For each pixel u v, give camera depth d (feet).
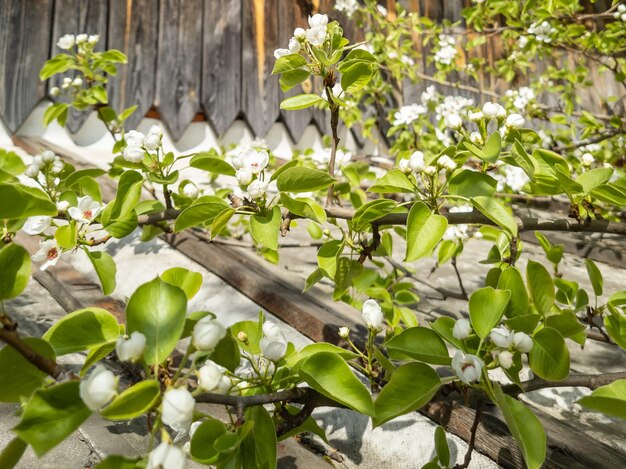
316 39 4.95
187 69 18.13
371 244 5.19
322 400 3.59
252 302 7.57
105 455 4.00
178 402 2.39
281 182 4.22
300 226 12.98
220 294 7.87
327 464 4.50
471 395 4.79
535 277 4.42
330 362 3.27
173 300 2.90
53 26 16.06
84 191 5.81
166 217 5.63
